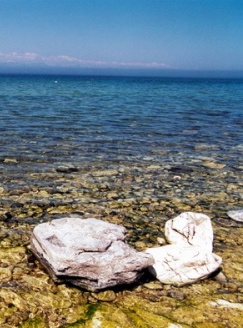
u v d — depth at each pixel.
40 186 12.72
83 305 6.34
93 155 17.59
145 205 11.51
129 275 6.72
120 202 11.64
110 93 71.44
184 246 8.08
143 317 6.12
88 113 34.25
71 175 14.18
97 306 6.33
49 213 10.53
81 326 5.83
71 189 12.59
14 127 24.25
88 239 7.09
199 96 68.31
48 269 7.02
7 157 16.33
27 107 37.38
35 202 11.27
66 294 6.60
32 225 9.66
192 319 6.14
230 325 6.03
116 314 6.15
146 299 6.61
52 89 80.75
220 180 14.50
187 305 6.51
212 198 12.44
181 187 13.43
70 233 7.29
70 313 6.12
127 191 12.70
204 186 13.66
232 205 11.87
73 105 42.00
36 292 6.59
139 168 15.67
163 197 12.29
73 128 25.09
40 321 5.90
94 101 49.53
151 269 7.28
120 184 13.41
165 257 7.55
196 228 8.84
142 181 13.90
